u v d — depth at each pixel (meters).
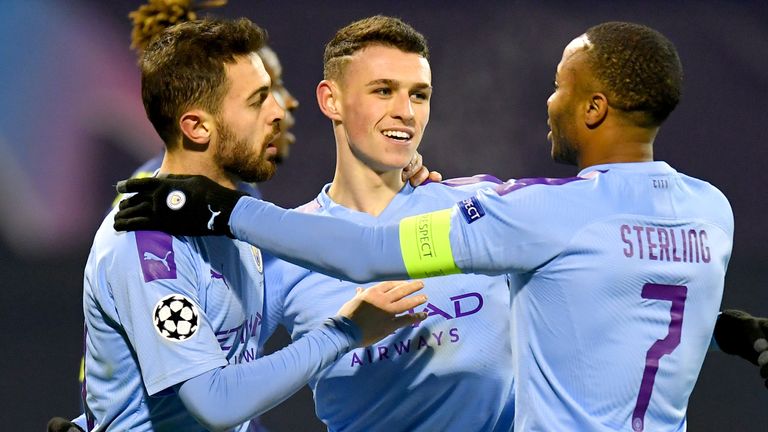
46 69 32.59
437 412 10.83
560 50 35.00
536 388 8.95
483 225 8.73
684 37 35.41
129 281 9.17
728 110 34.72
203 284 9.53
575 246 8.65
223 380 8.99
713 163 34.25
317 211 11.27
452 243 8.78
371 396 10.83
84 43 32.94
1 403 21.55
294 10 34.81
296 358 9.17
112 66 32.94
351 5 35.12
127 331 9.28
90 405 10.06
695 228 8.99
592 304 8.70
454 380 10.66
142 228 9.28
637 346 8.76
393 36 10.66
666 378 8.88
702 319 9.06
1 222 31.14
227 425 8.93
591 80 9.03
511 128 34.28
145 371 9.13
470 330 10.65
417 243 8.85
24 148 31.89
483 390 10.73
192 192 9.24
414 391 10.73
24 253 30.66
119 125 32.56
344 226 9.14
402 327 10.02
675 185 9.11
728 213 9.38
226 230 9.34
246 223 9.22
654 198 8.91
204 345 9.13
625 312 8.73
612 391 8.77
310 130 33.62
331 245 9.06
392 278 9.04
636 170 9.01
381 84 10.54
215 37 9.66
